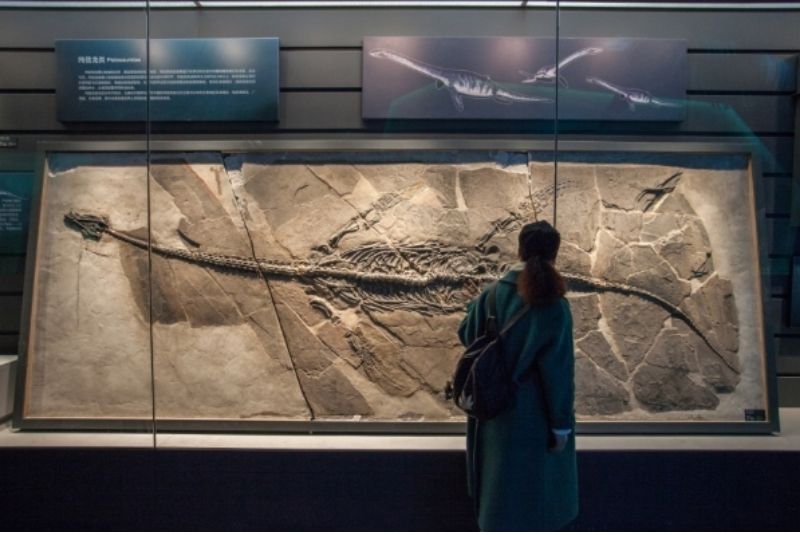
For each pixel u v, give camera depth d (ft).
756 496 10.91
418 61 12.10
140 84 12.17
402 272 12.03
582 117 12.07
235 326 12.01
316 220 12.15
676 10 12.11
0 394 11.93
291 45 12.32
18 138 12.42
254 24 12.30
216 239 12.13
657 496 10.96
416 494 11.02
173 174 12.23
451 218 12.09
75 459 11.14
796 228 12.12
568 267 12.03
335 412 11.85
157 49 12.10
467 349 8.85
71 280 12.14
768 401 11.80
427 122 12.28
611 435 11.73
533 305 8.41
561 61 12.00
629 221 12.14
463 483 10.96
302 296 12.05
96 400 11.94
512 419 8.64
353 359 11.93
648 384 11.90
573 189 12.16
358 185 12.21
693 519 10.96
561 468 8.89
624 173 12.21
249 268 12.08
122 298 12.13
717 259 12.12
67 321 12.11
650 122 12.14
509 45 12.00
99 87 12.17
